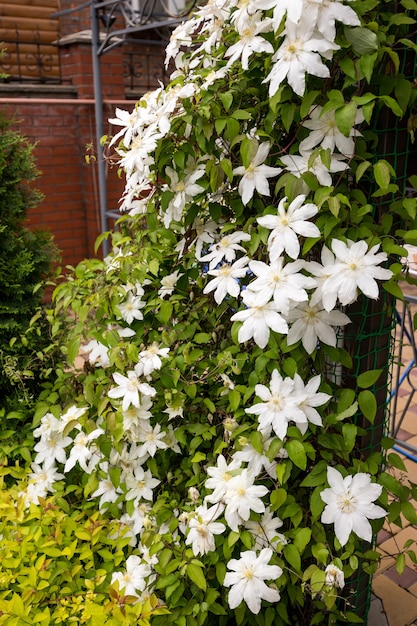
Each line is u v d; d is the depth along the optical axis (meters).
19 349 2.17
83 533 1.60
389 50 1.24
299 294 1.23
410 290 3.84
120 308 1.69
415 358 2.58
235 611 1.41
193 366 1.63
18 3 4.70
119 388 1.54
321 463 1.37
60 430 1.83
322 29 1.19
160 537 1.46
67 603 1.44
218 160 1.49
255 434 1.35
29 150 2.22
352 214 1.32
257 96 1.43
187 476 1.68
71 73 4.76
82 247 5.00
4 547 1.59
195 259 1.65
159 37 5.13
